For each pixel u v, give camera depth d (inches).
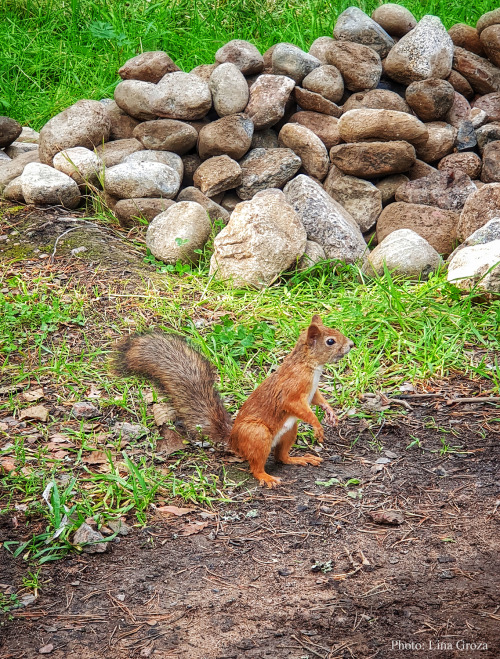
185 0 175.0
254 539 92.4
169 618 87.9
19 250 119.8
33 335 109.7
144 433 100.2
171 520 93.6
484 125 127.0
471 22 164.4
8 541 91.8
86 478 95.6
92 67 160.7
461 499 94.9
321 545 92.0
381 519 93.3
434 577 89.7
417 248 117.0
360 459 98.6
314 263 116.8
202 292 114.8
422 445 99.5
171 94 126.5
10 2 174.6
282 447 98.0
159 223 119.6
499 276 111.7
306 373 95.7
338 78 127.9
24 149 134.3
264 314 112.0
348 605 88.4
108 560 91.0
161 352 99.8
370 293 114.0
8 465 96.9
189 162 127.2
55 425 100.8
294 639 86.8
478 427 100.8
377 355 107.6
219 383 104.7
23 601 88.7
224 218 123.0
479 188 122.1
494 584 89.2
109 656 86.3
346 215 122.0
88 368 106.2
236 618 87.8
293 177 125.5
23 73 157.6
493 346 108.4
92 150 127.6
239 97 126.6
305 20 166.2
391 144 122.0
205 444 99.7
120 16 168.7
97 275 117.0
